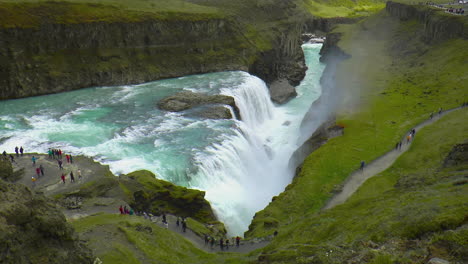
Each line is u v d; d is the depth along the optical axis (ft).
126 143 215.72
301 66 477.77
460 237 63.62
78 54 343.87
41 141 214.90
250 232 151.53
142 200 154.81
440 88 295.48
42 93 311.88
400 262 64.08
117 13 377.91
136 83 359.87
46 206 55.83
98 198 145.18
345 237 88.43
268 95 380.37
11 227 49.75
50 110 272.72
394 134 224.94
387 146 210.38
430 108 260.01
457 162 150.61
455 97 268.41
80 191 144.15
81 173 158.40
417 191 113.91
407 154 195.93
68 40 339.16
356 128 240.73
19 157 171.73
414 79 334.85
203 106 277.23
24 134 224.74
